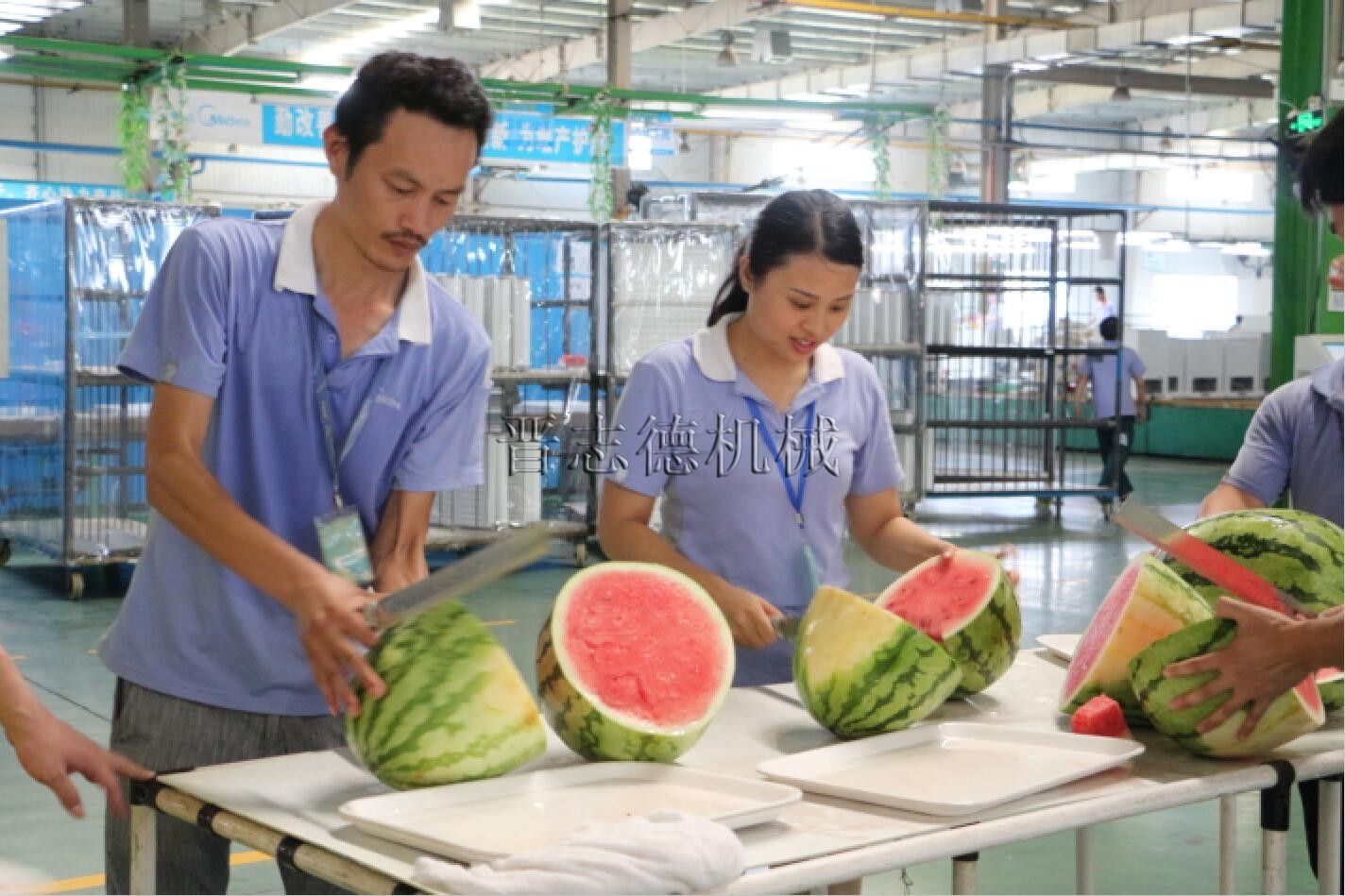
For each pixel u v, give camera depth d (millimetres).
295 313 1998
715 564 2488
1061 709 2051
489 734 1650
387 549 2121
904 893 3609
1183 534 1846
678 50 17656
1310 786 2727
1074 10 16203
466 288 8078
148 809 1772
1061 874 3799
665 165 21812
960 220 10281
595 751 1752
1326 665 1735
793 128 21031
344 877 1453
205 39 16547
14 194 16672
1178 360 17906
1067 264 10461
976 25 16281
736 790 1630
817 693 1915
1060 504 11102
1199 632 1822
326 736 2125
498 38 16891
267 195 19688
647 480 2469
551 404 9070
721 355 2461
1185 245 21234
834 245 2252
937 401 10422
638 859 1345
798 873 1424
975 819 1589
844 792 1658
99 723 5195
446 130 1800
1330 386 2641
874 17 15508
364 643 1646
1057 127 17547
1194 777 1769
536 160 13625
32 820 4141
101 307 7363
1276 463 2719
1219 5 14703
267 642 2045
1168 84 17672
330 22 16047
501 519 8141
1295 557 2090
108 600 7496
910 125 21000
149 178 12664
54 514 7652
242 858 3879
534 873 1326
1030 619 7270
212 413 2021
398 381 2055
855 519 2684
